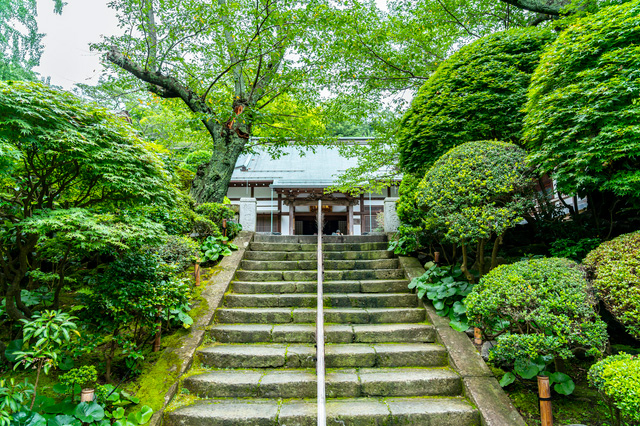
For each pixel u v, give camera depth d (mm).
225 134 7648
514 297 2697
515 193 3773
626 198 4254
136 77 7371
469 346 3504
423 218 5066
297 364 3402
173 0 6641
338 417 2689
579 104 3227
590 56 3344
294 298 4531
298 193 14016
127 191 2996
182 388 3055
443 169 4055
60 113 2645
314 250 6223
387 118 8102
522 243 5480
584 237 4453
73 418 2350
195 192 7359
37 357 2443
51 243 3238
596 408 2770
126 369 3215
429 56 7582
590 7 4496
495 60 4895
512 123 4582
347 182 8352
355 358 3428
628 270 2533
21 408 2264
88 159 2699
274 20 6492
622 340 3584
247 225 6859
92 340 3053
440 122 4793
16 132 2469
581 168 3221
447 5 7082
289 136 9188
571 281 2717
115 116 3107
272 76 7652
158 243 3324
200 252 5457
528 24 7109
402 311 4184
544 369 2980
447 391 3072
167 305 3330
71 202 3557
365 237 6781
